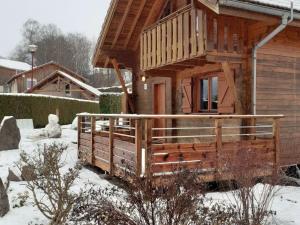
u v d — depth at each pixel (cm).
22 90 4906
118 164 823
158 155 736
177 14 1037
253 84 991
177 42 1033
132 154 756
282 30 1023
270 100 1025
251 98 995
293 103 1073
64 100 2484
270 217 617
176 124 1294
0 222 588
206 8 1005
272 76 1033
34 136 1513
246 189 555
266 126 925
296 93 1081
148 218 418
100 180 870
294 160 1061
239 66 1019
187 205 420
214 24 947
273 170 712
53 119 1559
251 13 880
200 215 460
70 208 559
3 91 5653
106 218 425
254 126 914
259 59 1009
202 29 930
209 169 770
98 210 442
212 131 1113
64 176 640
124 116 776
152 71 1250
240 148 714
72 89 3800
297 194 803
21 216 613
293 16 918
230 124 1038
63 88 3834
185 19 991
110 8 1279
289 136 1058
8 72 5803
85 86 3784
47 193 586
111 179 872
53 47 7888
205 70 1124
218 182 772
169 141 1316
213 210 486
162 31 1110
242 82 1013
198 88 1199
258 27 975
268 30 951
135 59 1493
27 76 4934
